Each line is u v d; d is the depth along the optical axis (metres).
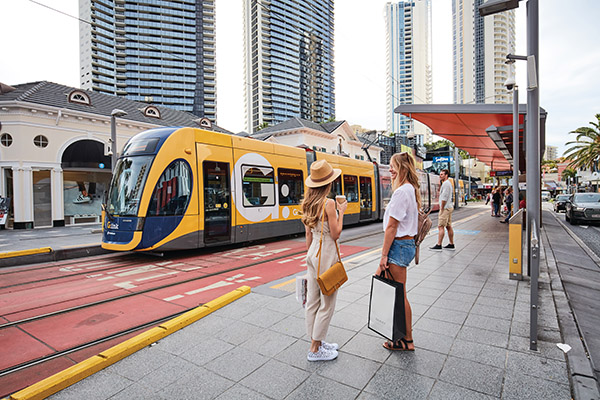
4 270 7.10
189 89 117.12
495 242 9.54
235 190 9.28
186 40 117.81
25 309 4.58
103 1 109.19
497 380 2.54
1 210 15.06
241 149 9.59
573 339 3.22
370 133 52.97
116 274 6.63
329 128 38.00
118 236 7.72
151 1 114.31
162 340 3.37
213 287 5.55
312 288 2.96
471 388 2.45
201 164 8.49
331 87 159.38
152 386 2.59
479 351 3.01
